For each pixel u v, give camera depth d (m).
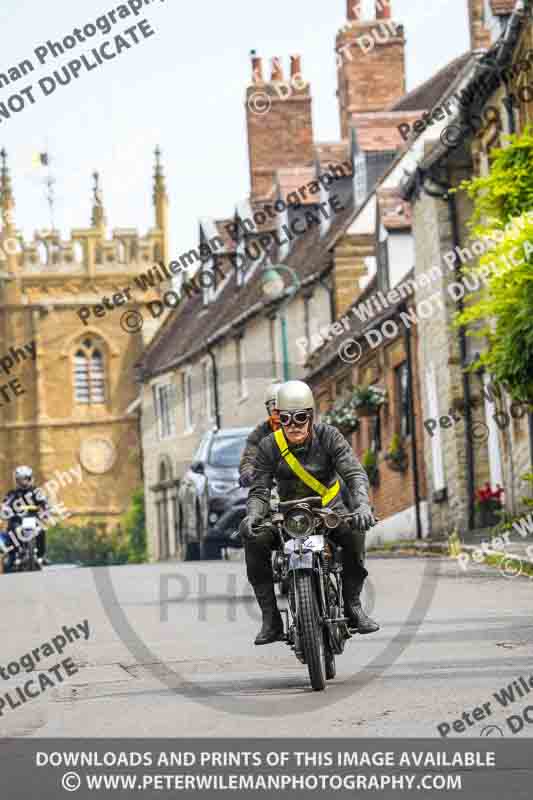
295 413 36.69
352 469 36.84
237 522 99.19
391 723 30.52
